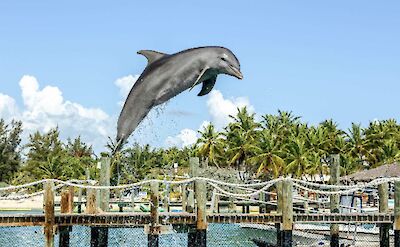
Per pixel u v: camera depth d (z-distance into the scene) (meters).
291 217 19.44
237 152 66.62
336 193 20.77
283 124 70.88
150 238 18.67
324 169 66.81
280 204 19.77
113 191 45.06
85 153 95.12
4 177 91.12
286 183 19.55
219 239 35.19
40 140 88.38
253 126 69.19
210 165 71.12
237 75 10.30
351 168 66.19
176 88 10.54
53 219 17.72
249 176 64.88
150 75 10.75
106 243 20.73
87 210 19.22
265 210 32.72
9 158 91.81
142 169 64.94
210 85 10.64
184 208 26.42
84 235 37.06
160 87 10.62
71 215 18.25
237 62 10.44
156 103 10.70
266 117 71.25
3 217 17.52
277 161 62.72
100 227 20.27
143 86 10.75
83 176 73.31
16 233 38.38
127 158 65.44
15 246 31.88
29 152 88.31
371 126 72.00
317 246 26.02
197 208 18.84
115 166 61.25
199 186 18.97
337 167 23.95
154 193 18.56
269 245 25.97
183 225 19.83
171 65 10.59
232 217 19.17
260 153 63.62
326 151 69.19
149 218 18.62
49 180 17.86
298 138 66.69
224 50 10.46
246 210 41.38
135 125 10.86
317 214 20.06
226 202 36.47
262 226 37.62
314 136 68.38
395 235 20.12
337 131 72.31
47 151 88.00
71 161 80.19
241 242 33.56
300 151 62.47
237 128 69.44
